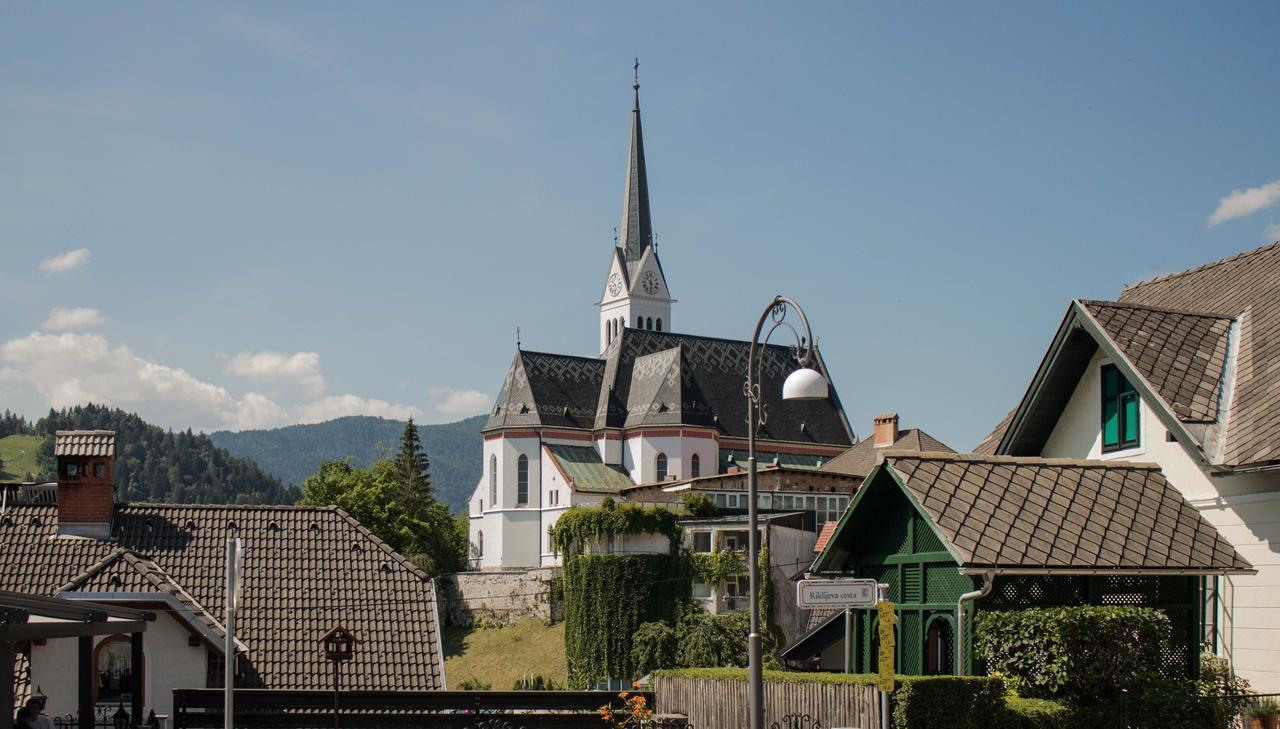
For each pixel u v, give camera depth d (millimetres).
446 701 35500
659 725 26297
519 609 106500
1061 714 22031
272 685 44438
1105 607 22812
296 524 53062
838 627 42531
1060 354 30781
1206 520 27562
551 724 33438
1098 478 25781
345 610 48594
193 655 42938
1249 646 26969
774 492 94312
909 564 25141
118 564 43188
